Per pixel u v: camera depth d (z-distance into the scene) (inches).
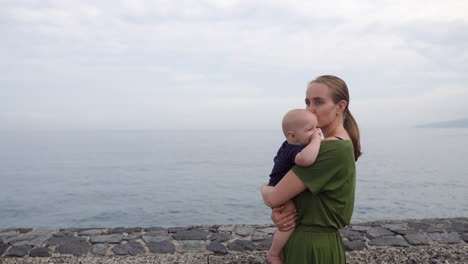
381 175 2484.0
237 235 140.0
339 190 61.3
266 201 63.7
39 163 3671.3
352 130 68.6
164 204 1583.4
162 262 112.9
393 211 1363.2
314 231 63.8
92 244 131.3
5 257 119.2
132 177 2581.2
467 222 153.7
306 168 59.8
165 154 4977.9
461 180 2192.4
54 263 112.6
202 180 2421.3
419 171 2731.3
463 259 111.8
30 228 149.6
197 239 135.8
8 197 1753.2
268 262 111.9
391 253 116.5
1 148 6584.6
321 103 64.4
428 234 138.9
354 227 148.0
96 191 1939.0
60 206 1534.2
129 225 1219.2
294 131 61.4
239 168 3201.3
